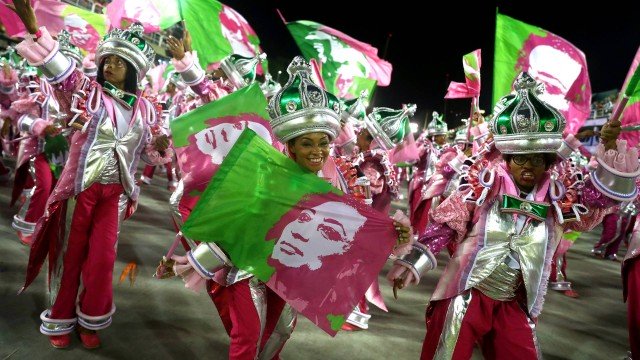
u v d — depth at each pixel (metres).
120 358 2.88
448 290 2.31
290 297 2.18
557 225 2.37
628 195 2.30
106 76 3.01
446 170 4.41
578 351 3.92
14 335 2.94
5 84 5.87
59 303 2.89
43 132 3.73
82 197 2.90
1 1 3.75
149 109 3.19
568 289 5.66
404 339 3.74
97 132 2.89
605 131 2.42
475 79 4.16
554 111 2.18
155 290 3.96
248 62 4.29
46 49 2.66
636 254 3.51
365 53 4.98
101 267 2.93
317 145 2.21
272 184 2.16
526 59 3.64
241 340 2.26
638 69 2.34
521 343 2.27
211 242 2.14
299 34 4.87
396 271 2.33
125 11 3.86
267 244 2.17
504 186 2.29
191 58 3.65
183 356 2.99
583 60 3.62
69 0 10.89
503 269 2.27
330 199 2.23
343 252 2.23
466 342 2.26
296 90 2.17
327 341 3.51
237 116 2.73
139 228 5.75
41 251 3.10
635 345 3.58
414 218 6.03
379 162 4.21
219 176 2.11
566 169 2.76
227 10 4.26
